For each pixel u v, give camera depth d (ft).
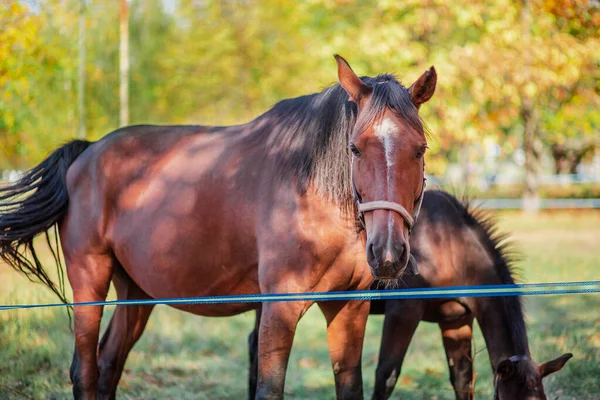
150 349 23.40
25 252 16.42
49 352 20.85
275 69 90.99
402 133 10.37
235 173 13.26
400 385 20.74
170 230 13.92
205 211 13.47
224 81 94.53
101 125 73.72
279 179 12.48
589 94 47.09
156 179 14.58
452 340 17.33
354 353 13.09
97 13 76.38
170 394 19.33
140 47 92.94
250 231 12.86
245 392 19.85
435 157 50.72
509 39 41.68
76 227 15.43
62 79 57.77
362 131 10.53
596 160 112.16
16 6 36.68
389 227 10.03
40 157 57.00
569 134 58.59
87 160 15.66
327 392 20.27
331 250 11.96
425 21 43.80
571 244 43.27
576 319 25.20
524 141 70.79
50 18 46.68
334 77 50.08
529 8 41.73
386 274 10.05
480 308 15.69
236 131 14.25
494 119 46.52
